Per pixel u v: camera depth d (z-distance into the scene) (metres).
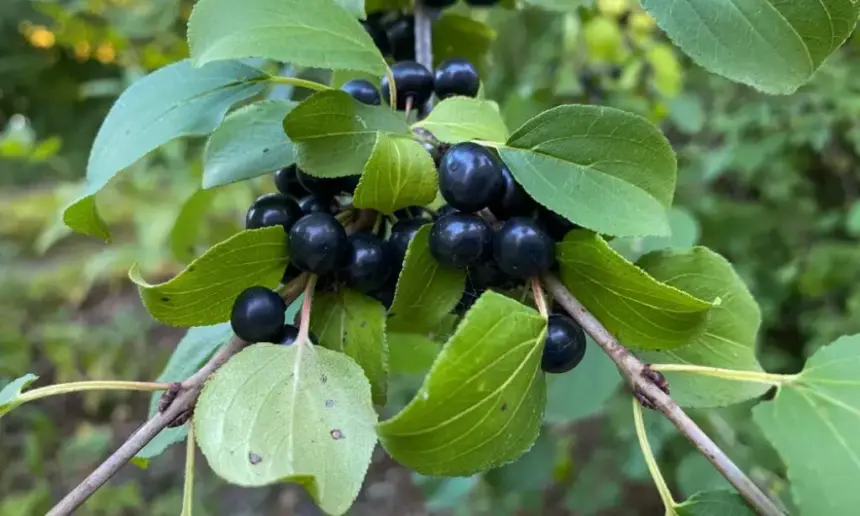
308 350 0.11
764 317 0.42
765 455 0.28
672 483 0.35
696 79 0.46
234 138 0.13
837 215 0.43
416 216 0.13
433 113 0.12
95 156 0.13
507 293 0.12
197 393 0.11
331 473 0.10
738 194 0.49
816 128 0.39
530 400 0.10
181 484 0.49
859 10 0.11
